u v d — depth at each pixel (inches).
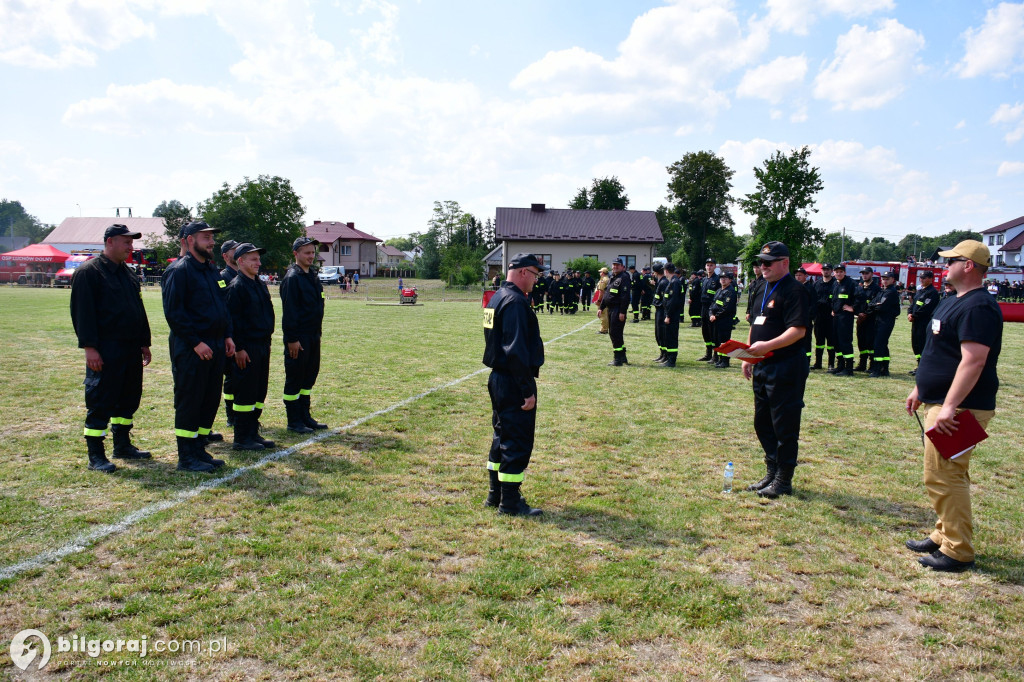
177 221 2315.5
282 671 104.4
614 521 170.7
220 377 217.8
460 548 151.6
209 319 208.4
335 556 145.3
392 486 193.8
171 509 170.6
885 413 318.7
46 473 197.3
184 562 140.0
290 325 252.7
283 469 207.9
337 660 107.0
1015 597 135.1
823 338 478.3
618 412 303.3
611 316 455.2
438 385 362.6
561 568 141.9
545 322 851.4
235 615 119.6
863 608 128.5
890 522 174.6
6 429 249.1
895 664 110.7
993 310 139.4
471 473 207.9
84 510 168.9
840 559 151.2
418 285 2343.8
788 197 1389.0
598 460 225.8
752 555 151.9
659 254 3265.3
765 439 200.8
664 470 216.4
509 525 165.9
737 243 3292.3
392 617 120.9
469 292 1845.5
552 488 195.3
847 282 450.9
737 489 199.0
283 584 132.3
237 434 232.1
